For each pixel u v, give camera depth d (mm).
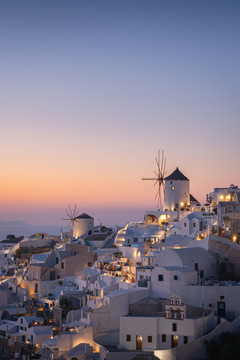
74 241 152750
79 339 90875
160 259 101000
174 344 87312
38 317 108750
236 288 91125
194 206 141125
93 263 130500
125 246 129750
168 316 87875
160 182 151125
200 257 99562
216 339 85562
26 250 160250
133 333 89250
